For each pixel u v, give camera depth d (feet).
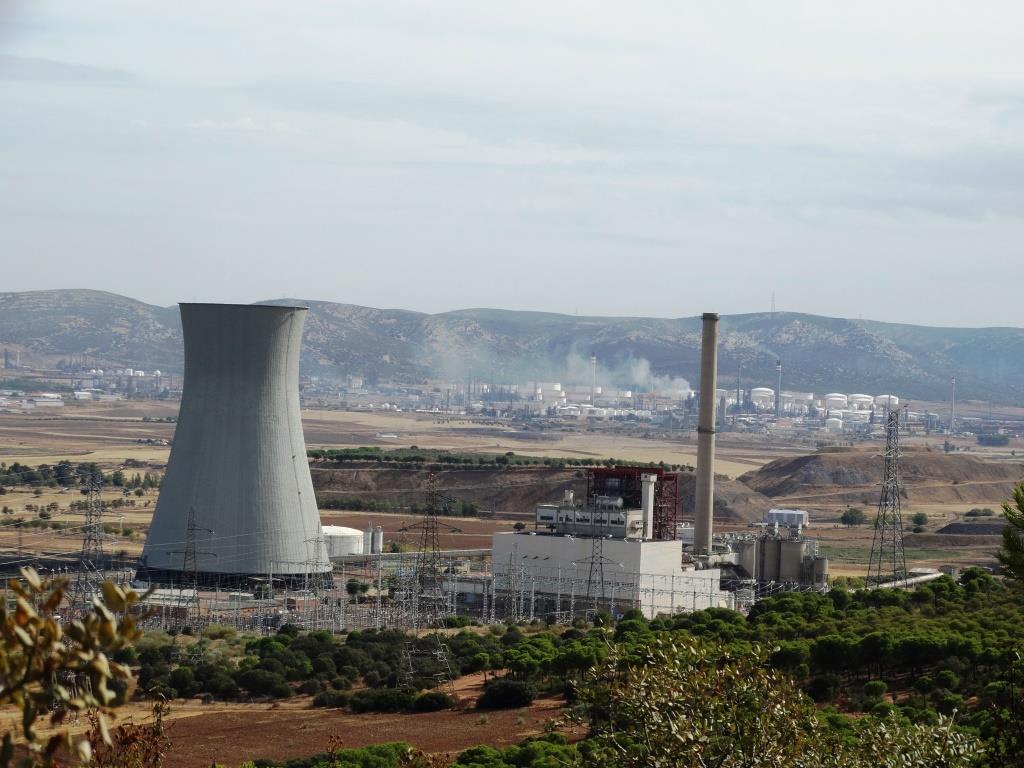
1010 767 165.17
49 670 60.70
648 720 152.76
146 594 63.98
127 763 136.26
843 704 378.73
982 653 385.29
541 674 422.00
